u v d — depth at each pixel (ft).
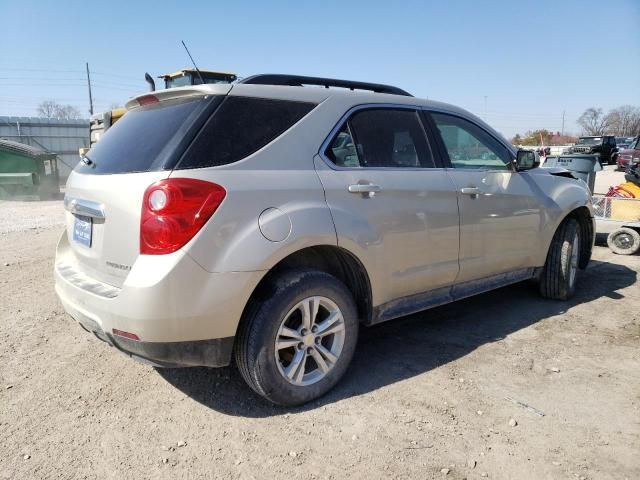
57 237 27.48
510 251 13.53
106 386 10.38
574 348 12.15
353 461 7.97
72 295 9.28
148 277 7.91
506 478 7.59
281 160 9.28
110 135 10.46
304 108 9.96
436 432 8.71
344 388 10.23
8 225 32.37
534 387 10.25
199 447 8.34
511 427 8.85
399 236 10.68
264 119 9.40
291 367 9.25
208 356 8.55
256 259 8.48
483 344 12.42
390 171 10.77
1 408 9.53
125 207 8.36
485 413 9.29
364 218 10.02
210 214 8.16
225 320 8.41
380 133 11.02
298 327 9.50
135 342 8.18
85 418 9.20
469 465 7.87
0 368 11.14
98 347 12.28
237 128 9.04
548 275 15.37
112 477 7.64
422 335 13.05
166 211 7.96
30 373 10.93
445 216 11.60
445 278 11.93
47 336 12.96
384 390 10.14
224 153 8.73
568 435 8.62
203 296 8.13
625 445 8.34
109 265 8.77
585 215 16.57
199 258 8.06
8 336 12.94
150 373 10.93
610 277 18.47
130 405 9.64
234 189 8.45
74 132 90.07
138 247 8.16
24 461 8.00
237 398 9.89
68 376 10.80
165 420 9.13
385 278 10.54
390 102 11.49
